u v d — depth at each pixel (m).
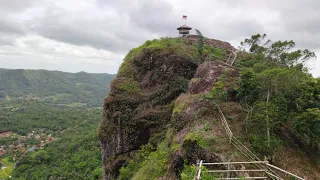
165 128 23.53
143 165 20.59
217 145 13.81
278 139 15.62
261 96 16.88
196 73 24.12
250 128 15.32
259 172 12.66
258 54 25.44
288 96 15.96
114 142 25.61
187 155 14.23
